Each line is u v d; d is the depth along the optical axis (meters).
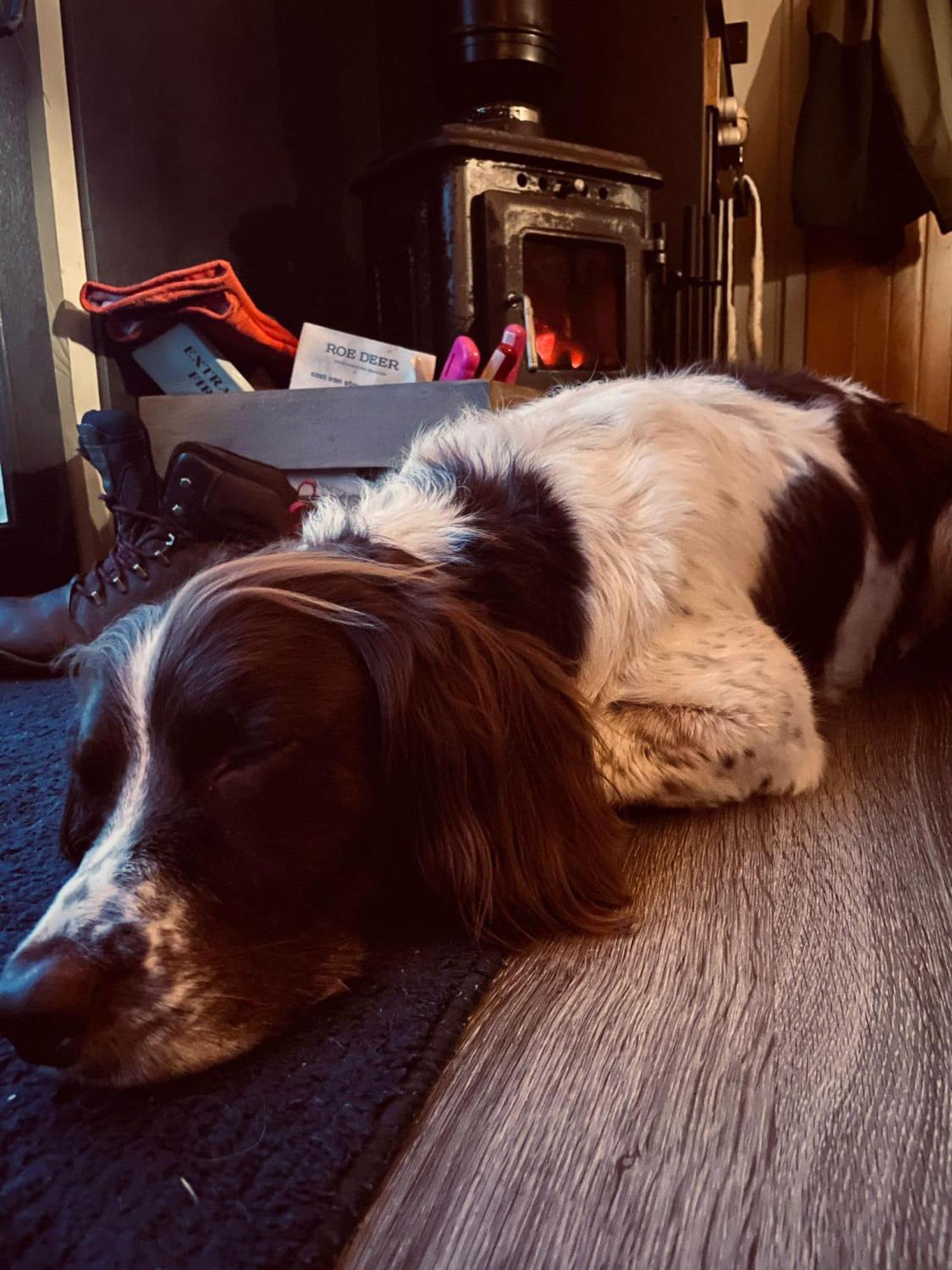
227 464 2.54
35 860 1.47
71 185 3.26
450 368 3.04
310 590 1.22
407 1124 0.88
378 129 4.67
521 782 1.25
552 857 1.24
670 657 1.58
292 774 1.09
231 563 1.27
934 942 1.14
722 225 4.43
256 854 1.06
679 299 4.27
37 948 0.94
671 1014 1.04
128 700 1.12
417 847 1.22
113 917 0.98
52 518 3.28
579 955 1.17
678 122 4.16
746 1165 0.82
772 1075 0.93
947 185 4.61
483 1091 0.93
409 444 2.62
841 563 2.08
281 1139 0.86
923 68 4.59
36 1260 0.74
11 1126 0.90
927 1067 0.93
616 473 1.71
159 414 2.99
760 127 5.41
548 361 3.76
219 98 3.77
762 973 1.10
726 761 1.52
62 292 3.24
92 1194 0.81
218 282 3.14
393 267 3.73
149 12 3.46
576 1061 0.97
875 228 4.95
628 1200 0.79
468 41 3.72
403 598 1.27
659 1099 0.90
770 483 1.96
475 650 1.26
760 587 1.86
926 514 2.36
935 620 2.45
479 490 1.62
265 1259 0.73
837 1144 0.84
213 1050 0.97
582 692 1.47
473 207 3.38
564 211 3.53
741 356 5.59
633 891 1.31
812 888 1.29
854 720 2.04
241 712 1.08
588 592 1.53
